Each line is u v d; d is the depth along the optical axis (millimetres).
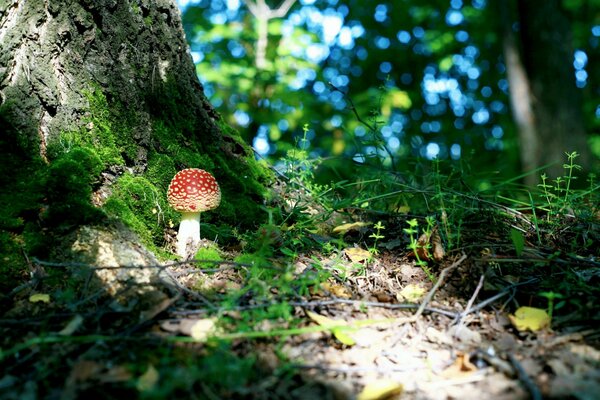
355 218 794
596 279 584
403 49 3176
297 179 844
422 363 453
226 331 466
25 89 591
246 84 1662
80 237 562
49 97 598
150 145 682
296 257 628
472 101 3225
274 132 1776
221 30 1745
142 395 359
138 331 469
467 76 3203
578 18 2486
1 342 453
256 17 1801
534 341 469
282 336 465
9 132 585
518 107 1922
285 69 1712
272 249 625
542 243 700
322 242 682
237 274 589
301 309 521
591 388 387
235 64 1712
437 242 630
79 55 616
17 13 585
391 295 567
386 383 406
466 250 617
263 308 498
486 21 2570
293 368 422
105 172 633
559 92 1824
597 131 2580
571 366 421
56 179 579
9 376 406
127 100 657
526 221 755
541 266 613
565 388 390
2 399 385
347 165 1326
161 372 397
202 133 765
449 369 441
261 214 756
